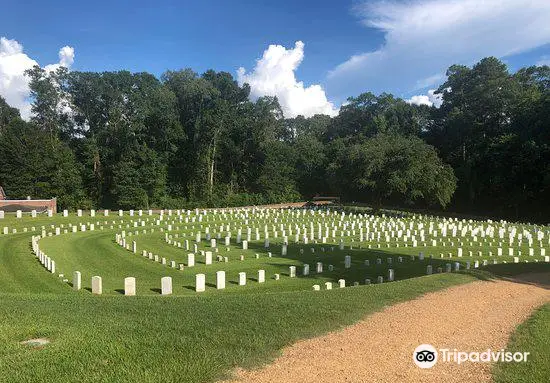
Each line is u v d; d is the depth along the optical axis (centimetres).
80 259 2723
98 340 835
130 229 4084
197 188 8256
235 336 880
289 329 945
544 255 3100
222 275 2066
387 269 2561
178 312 1073
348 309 1150
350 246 3347
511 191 6588
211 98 8138
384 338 942
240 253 3056
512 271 2073
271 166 9238
